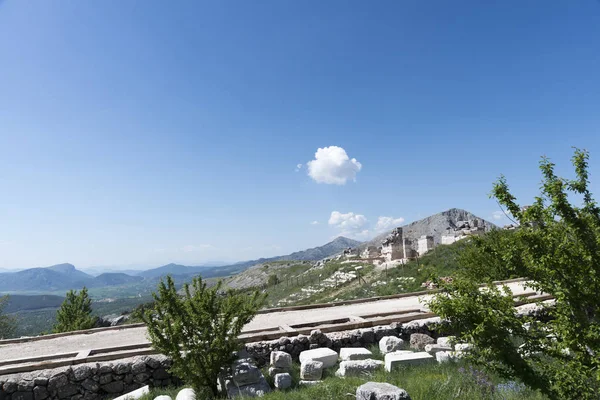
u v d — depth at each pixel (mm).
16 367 9930
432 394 6617
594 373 4266
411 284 34344
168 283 9148
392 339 11141
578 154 4645
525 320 5121
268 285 85688
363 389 5934
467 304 5125
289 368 9977
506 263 5199
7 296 35562
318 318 14789
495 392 6551
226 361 9109
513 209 5020
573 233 4523
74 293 26797
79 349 12680
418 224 113625
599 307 4367
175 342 8664
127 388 10109
